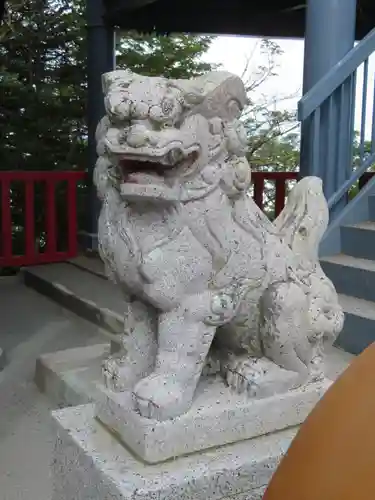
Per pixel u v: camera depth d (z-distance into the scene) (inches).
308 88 146.3
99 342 145.4
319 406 35.2
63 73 391.9
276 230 74.0
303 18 251.1
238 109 62.7
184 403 63.7
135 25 227.6
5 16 379.6
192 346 63.7
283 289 67.6
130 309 70.7
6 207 201.3
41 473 87.8
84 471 64.6
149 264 60.9
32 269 206.5
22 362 133.3
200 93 58.6
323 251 147.0
